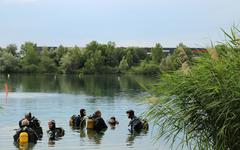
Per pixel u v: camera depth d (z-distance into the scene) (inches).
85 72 5329.7
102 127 920.3
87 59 5403.5
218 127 271.4
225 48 283.6
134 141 766.5
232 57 275.6
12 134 851.4
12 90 2484.0
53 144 746.2
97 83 3432.6
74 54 5423.2
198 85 272.4
